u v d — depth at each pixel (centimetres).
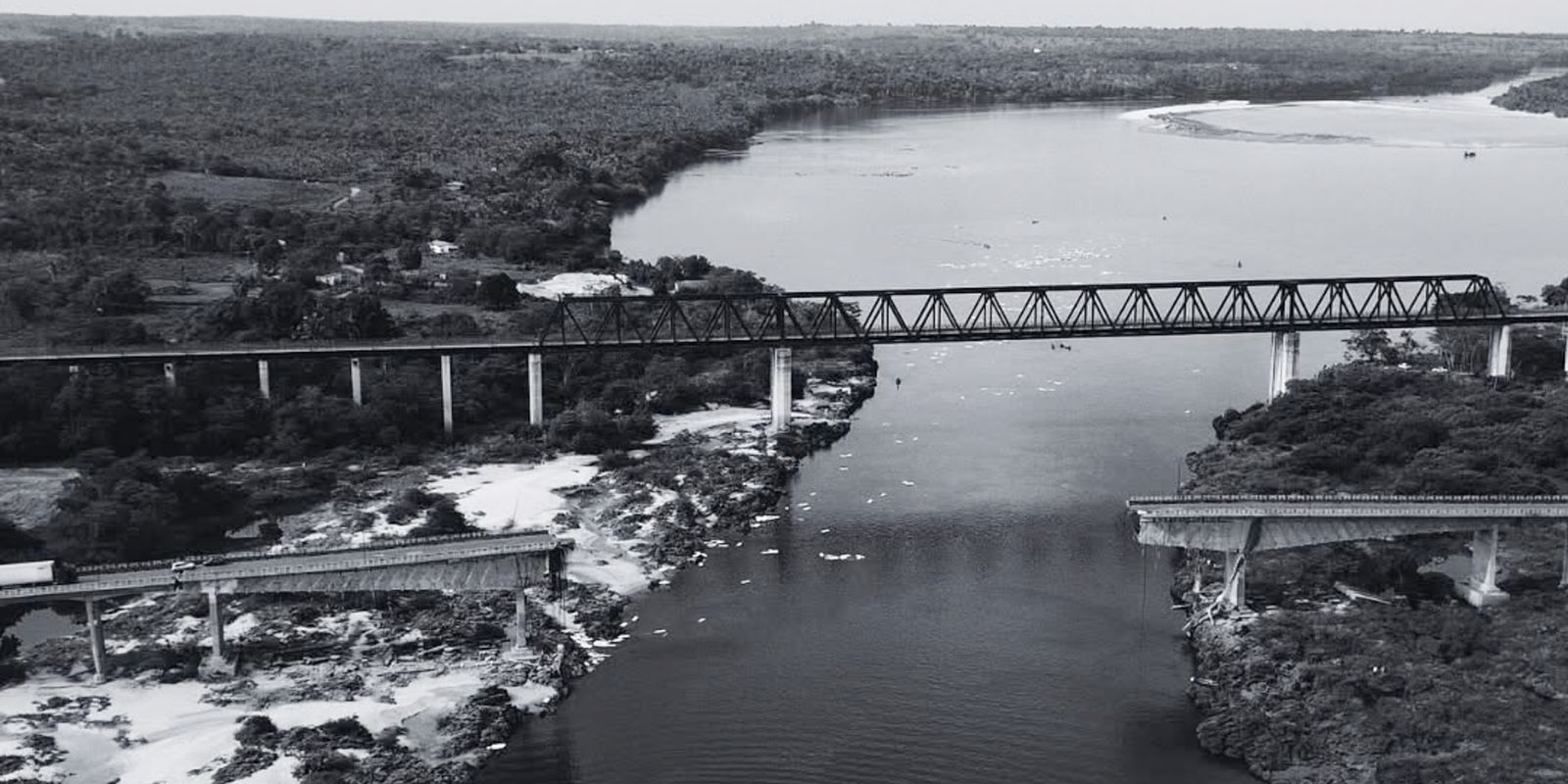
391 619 16212
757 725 14312
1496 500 16212
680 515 19325
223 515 19338
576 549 18250
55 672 15050
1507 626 15175
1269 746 13512
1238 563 15888
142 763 13262
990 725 14262
